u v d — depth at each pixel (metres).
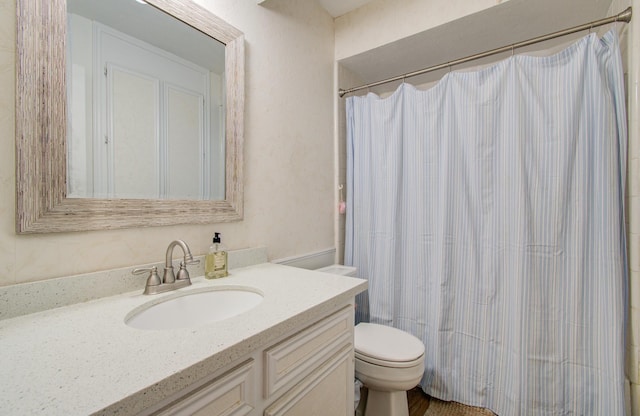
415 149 1.68
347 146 1.97
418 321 1.66
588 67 1.24
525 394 1.31
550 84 1.30
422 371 1.24
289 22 1.55
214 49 1.17
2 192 0.70
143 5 0.97
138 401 0.43
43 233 0.76
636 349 1.15
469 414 1.43
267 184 1.43
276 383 0.69
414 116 1.68
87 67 0.84
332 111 1.90
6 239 0.71
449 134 1.54
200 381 0.54
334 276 1.12
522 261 1.32
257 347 0.63
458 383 1.52
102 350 0.55
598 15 1.45
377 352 1.24
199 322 0.94
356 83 2.12
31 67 0.73
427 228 1.64
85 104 0.84
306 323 0.79
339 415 0.92
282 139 1.51
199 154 1.13
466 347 1.51
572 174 1.27
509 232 1.38
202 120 1.14
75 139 0.82
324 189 1.82
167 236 1.03
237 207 1.26
